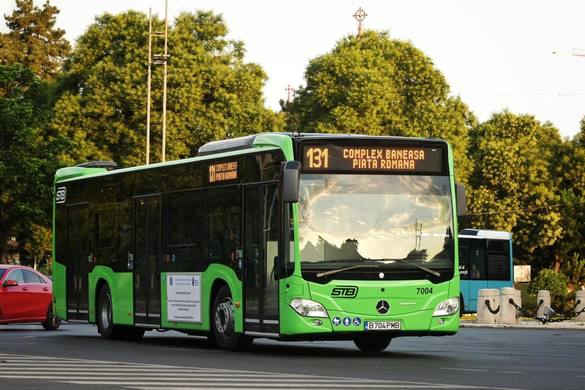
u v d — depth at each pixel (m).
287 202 22.34
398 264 23.12
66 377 18.03
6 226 64.56
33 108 64.81
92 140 81.12
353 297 22.86
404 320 23.08
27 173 62.59
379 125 89.38
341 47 94.62
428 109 90.94
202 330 26.11
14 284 36.62
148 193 28.69
